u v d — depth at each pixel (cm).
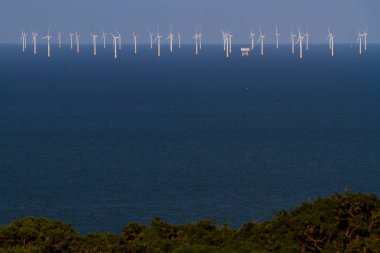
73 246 9038
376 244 8556
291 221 9231
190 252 8506
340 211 9181
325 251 8656
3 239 8856
